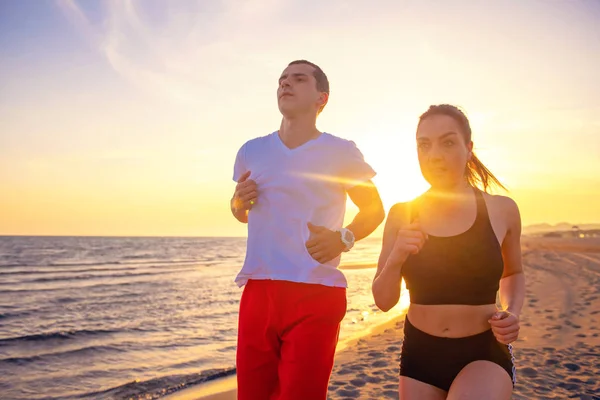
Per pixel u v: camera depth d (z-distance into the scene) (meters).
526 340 7.17
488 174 2.68
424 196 2.53
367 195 2.89
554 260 28.09
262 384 2.76
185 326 11.06
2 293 20.17
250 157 2.97
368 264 35.00
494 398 2.07
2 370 7.38
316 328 2.64
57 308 15.55
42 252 60.59
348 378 5.58
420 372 2.36
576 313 9.54
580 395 4.69
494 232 2.38
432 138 2.44
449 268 2.32
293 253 2.71
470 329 2.29
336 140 2.85
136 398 5.72
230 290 19.58
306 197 2.77
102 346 9.05
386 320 10.90
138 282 23.97
